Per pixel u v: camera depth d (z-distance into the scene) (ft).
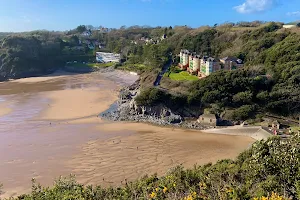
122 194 92.99
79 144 213.05
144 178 127.85
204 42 493.77
